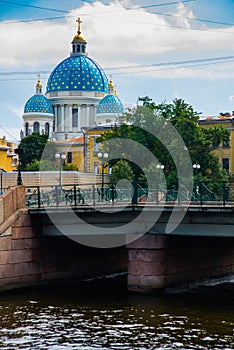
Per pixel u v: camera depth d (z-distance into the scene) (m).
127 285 41.38
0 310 35.16
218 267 46.34
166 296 39.38
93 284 44.47
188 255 42.72
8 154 107.00
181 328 31.19
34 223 42.09
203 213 38.00
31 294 39.91
